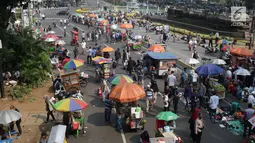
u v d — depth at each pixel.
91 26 61.59
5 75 20.84
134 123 14.52
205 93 18.69
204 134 14.79
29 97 18.95
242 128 15.37
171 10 73.38
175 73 24.42
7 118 12.20
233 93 20.81
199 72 19.56
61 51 30.31
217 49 35.75
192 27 62.12
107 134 14.44
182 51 36.03
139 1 139.00
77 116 14.28
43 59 22.73
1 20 20.84
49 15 85.81
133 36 41.25
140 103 18.83
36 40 23.59
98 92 20.22
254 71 21.73
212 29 56.75
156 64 24.44
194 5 87.25
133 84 14.71
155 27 54.53
